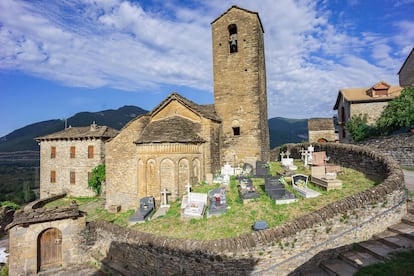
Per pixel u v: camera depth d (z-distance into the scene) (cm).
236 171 1905
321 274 760
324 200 1120
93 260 1184
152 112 2034
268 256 782
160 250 905
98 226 1222
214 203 1230
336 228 843
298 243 804
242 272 776
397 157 1983
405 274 619
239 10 2180
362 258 761
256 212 1105
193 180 1728
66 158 3244
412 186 1265
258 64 2136
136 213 1402
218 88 2228
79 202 2816
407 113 2147
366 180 1302
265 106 2450
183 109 1959
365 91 3034
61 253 1193
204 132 1873
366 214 881
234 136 2150
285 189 1252
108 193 2127
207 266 802
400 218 956
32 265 1118
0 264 1394
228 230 994
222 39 2234
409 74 3259
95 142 3144
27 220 1120
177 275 857
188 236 1004
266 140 2453
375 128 2503
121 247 1067
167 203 1609
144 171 1689
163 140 1638
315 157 1623
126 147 2058
